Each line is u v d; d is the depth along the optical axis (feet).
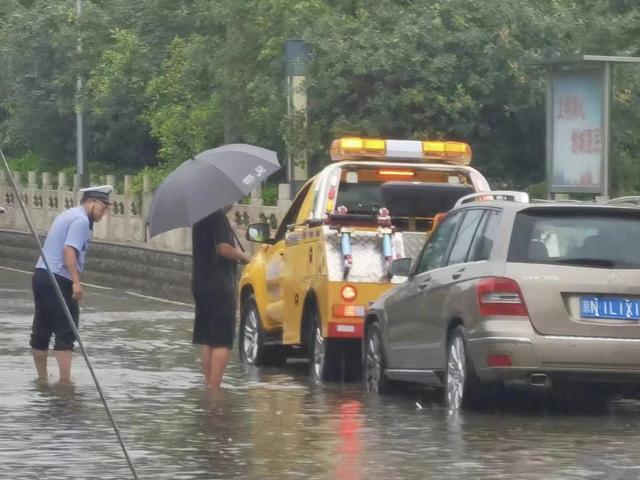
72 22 221.25
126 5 212.43
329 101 142.10
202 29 200.03
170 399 72.18
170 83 187.11
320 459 53.47
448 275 69.05
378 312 77.10
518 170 145.59
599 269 65.10
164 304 146.61
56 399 71.26
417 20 141.08
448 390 68.18
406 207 86.33
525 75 139.44
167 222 73.72
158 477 49.67
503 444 57.26
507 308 64.80
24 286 167.02
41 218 219.61
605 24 144.25
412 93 138.10
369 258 81.61
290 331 88.07
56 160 240.94
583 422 64.23
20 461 52.80
